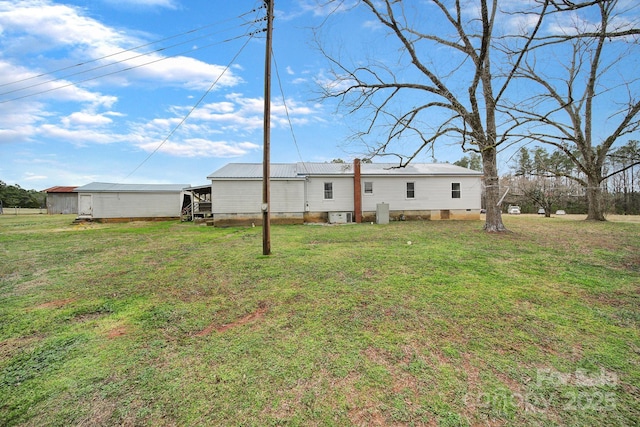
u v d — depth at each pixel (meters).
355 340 3.23
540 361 2.78
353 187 18.23
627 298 4.41
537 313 3.88
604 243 8.92
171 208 22.16
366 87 11.08
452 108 10.77
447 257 7.17
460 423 2.02
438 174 18.69
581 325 3.53
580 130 15.29
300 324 3.67
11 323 3.85
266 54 7.77
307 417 2.11
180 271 6.42
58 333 3.55
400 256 7.35
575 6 5.80
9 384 2.56
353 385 2.46
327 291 4.86
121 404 2.29
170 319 3.93
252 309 4.21
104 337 3.44
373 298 4.49
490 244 8.97
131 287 5.36
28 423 2.11
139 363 2.87
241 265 6.76
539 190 25.08
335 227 15.08
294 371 2.67
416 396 2.31
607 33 6.35
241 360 2.88
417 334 3.35
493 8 9.84
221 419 2.11
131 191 21.34
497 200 11.45
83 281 5.79
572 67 15.05
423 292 4.71
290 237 11.32
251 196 17.05
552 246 8.54
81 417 2.15
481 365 2.72
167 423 2.08
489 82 10.86
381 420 2.07
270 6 7.72
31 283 5.70
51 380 2.61
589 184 16.42
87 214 20.59
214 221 16.81
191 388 2.46
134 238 12.03
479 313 3.89
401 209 18.62
